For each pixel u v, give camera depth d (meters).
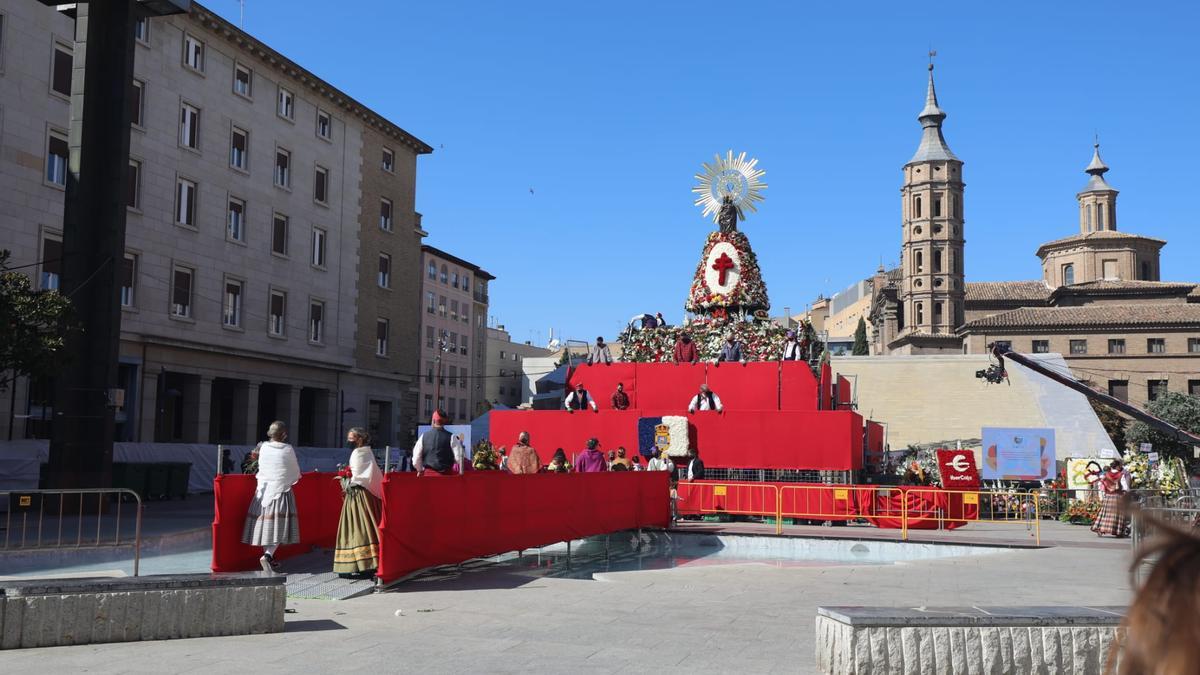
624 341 28.27
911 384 51.97
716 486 22.48
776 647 8.10
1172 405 64.88
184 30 39.84
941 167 115.31
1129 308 85.38
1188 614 1.36
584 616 9.66
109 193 24.56
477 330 95.12
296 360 45.72
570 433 26.02
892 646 6.75
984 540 18.83
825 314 157.12
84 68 24.58
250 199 43.44
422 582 12.36
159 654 7.52
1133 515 1.56
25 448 29.94
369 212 52.69
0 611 7.57
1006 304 103.44
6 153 32.56
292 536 11.64
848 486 21.72
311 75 47.09
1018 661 6.87
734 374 25.98
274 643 8.08
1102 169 117.69
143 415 37.19
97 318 24.16
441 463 13.39
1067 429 48.75
